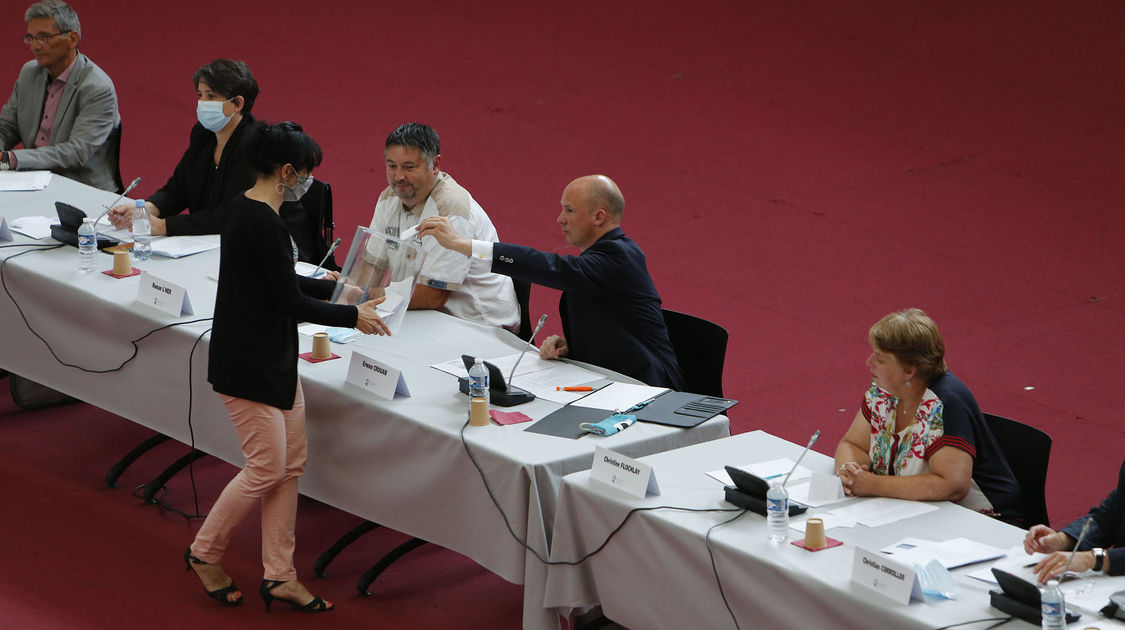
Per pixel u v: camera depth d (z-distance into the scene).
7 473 11.12
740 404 12.38
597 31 25.86
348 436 9.16
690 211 17.62
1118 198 18.38
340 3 26.88
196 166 12.33
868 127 21.11
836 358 13.43
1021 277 15.65
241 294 8.58
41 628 8.90
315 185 12.23
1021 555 7.16
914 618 6.48
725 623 7.30
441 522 8.72
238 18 25.52
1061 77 23.73
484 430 8.57
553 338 10.09
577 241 10.07
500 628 9.11
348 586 9.66
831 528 7.42
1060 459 11.40
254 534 10.35
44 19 13.62
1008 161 19.77
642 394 9.23
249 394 8.66
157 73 22.25
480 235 10.85
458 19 26.23
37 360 11.15
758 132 20.83
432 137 10.61
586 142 20.17
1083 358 13.46
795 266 15.89
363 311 8.97
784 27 26.38
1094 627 6.37
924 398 8.00
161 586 9.51
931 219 17.48
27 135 14.28
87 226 10.91
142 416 10.47
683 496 7.80
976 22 26.91
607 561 7.86
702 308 14.62
